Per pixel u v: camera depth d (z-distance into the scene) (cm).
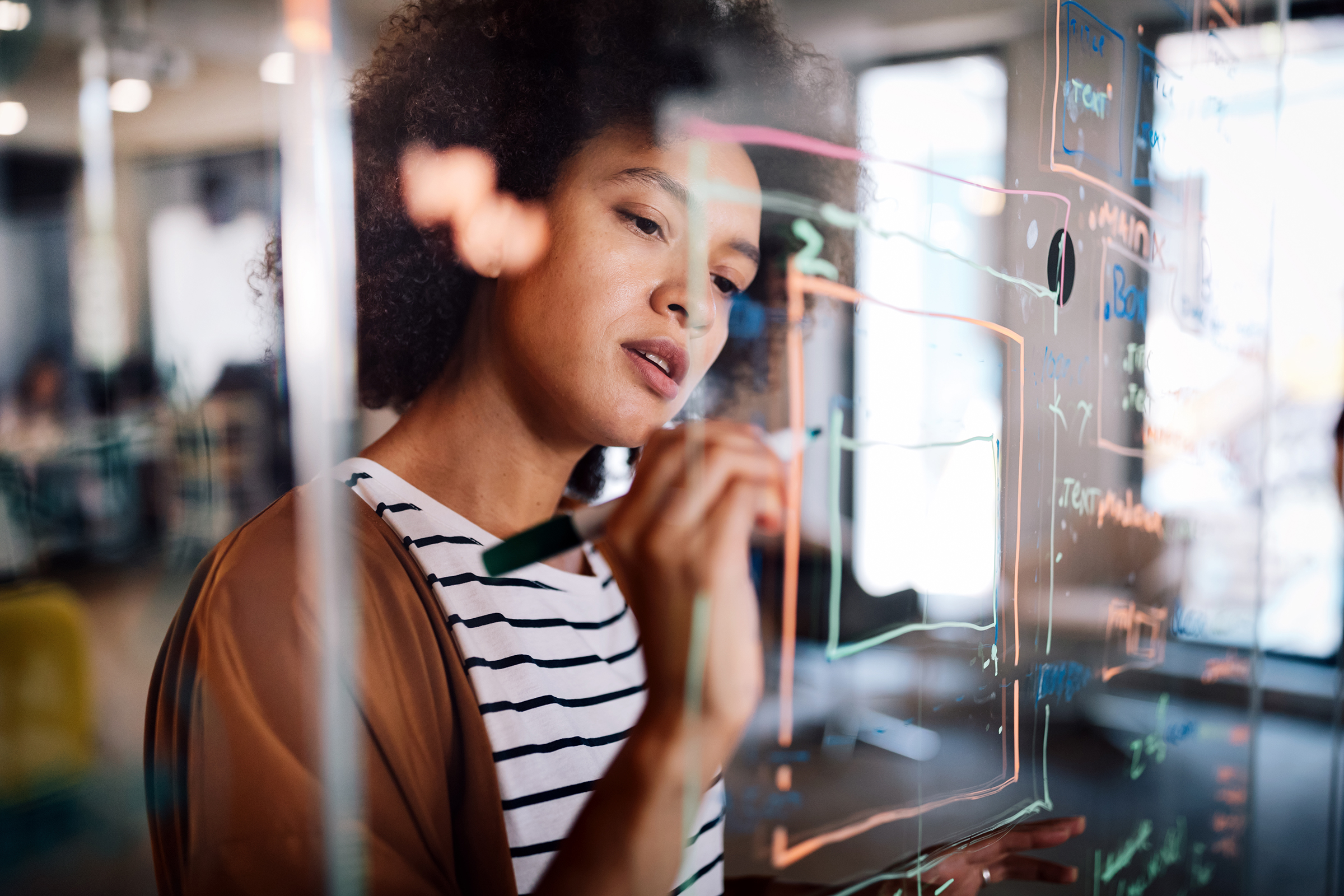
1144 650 85
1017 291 66
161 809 45
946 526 63
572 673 56
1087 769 75
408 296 55
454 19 53
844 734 60
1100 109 75
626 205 54
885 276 62
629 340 55
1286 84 225
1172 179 87
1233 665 104
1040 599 69
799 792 58
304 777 42
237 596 44
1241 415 104
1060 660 72
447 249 55
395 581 49
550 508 60
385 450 54
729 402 63
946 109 66
